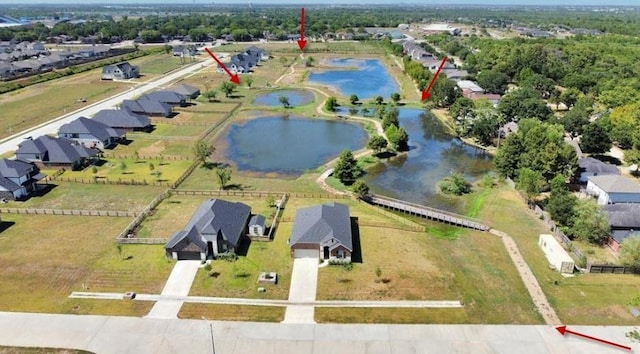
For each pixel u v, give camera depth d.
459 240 58.66
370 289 47.44
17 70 167.12
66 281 48.38
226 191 71.31
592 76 141.25
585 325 42.38
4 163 69.75
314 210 58.31
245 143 98.12
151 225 60.38
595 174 74.50
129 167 82.38
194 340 40.34
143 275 49.44
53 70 174.38
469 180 80.00
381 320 42.94
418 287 47.81
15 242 56.03
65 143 83.50
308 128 109.56
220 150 93.31
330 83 162.62
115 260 52.12
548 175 74.25
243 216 58.91
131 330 41.44
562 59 168.62
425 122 117.44
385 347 39.62
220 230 53.09
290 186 75.25
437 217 65.00
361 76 176.12
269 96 141.25
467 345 39.84
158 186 74.06
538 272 51.00
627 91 114.19
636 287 48.09
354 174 78.00
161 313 43.69
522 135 80.69
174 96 125.19
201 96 137.25
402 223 62.41
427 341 40.28
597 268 50.69
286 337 40.75
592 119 109.56
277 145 97.19
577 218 57.88
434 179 80.56
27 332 41.06
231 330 41.56
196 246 51.56
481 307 44.84
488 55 175.25
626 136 91.19
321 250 52.09
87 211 63.44
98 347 39.47
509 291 47.47
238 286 47.81
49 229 59.38
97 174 78.88
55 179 76.25
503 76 139.88
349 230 55.44
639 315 43.69
